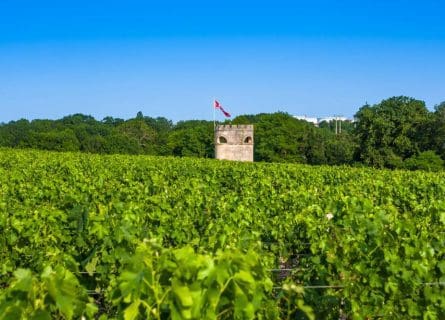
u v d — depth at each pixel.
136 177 19.95
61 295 3.59
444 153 58.97
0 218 8.02
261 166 29.67
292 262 8.20
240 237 7.22
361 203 7.83
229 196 12.19
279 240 8.16
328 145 76.75
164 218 9.16
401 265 5.57
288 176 21.48
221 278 3.60
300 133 78.75
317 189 15.41
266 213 10.96
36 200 12.12
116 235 6.50
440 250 6.48
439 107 60.34
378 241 5.85
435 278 5.80
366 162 59.94
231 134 62.16
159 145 99.25
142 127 106.81
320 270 6.00
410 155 60.25
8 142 95.31
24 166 24.72
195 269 3.71
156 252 4.08
